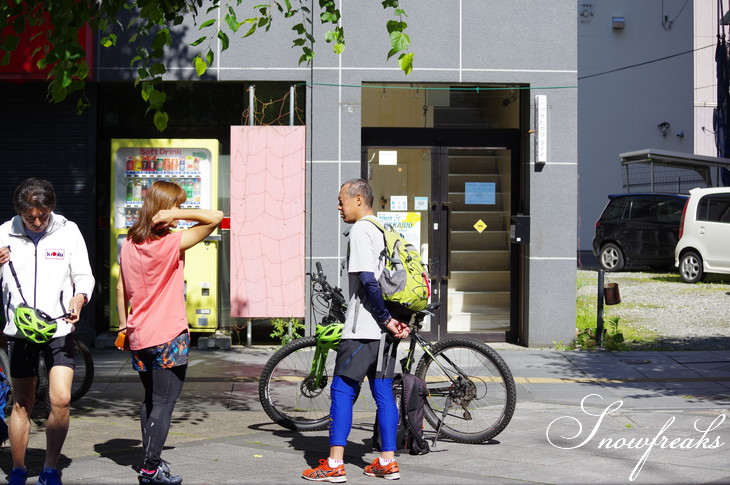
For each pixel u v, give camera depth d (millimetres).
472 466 6145
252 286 11180
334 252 11297
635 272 21062
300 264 11180
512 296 11883
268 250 11188
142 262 5398
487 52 11336
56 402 5199
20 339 5258
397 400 6574
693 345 11789
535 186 11359
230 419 7777
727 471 6023
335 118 11281
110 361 10430
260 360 10656
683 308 14922
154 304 5418
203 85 11570
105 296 11539
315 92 11266
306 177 11328
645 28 30750
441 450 6621
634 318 13992
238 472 5902
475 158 11797
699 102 30828
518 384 9367
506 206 11844
